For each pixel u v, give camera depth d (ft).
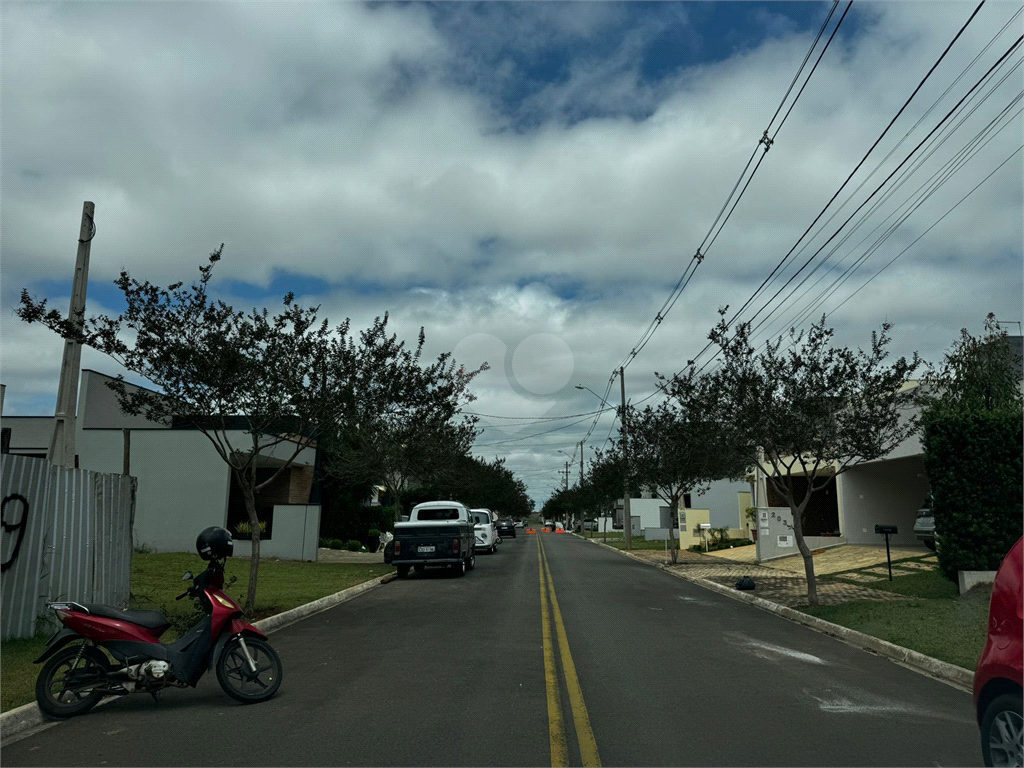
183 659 25.13
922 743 21.18
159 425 98.84
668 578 76.02
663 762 19.49
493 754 20.13
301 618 47.19
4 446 41.42
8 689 25.76
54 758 19.97
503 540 189.88
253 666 26.11
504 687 27.86
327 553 104.88
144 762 19.57
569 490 324.39
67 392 41.86
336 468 102.17
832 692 27.37
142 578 59.77
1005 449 51.70
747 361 53.42
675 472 92.79
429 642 37.76
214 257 44.14
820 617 45.83
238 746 20.88
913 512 89.15
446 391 79.71
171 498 88.38
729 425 55.72
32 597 35.24
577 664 32.14
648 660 33.09
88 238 43.52
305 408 46.57
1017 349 70.44
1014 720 16.40
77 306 42.73
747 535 133.90
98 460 89.66
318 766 19.20
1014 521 50.85
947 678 30.40
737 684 28.53
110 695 25.40
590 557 111.45
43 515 36.24
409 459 95.91
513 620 45.52
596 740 21.36
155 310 43.16
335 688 27.81
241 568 75.15
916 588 55.01
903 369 49.39
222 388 44.01
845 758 19.86
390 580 73.41
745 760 19.66
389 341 55.62
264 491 112.16
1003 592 17.33
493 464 207.92
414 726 22.76
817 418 50.75
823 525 115.85
